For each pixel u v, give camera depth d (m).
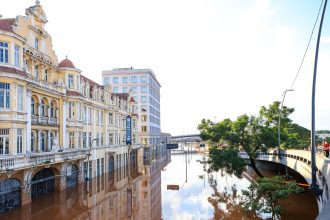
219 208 29.70
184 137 137.38
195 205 31.23
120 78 95.25
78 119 38.88
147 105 93.62
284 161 32.56
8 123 24.88
